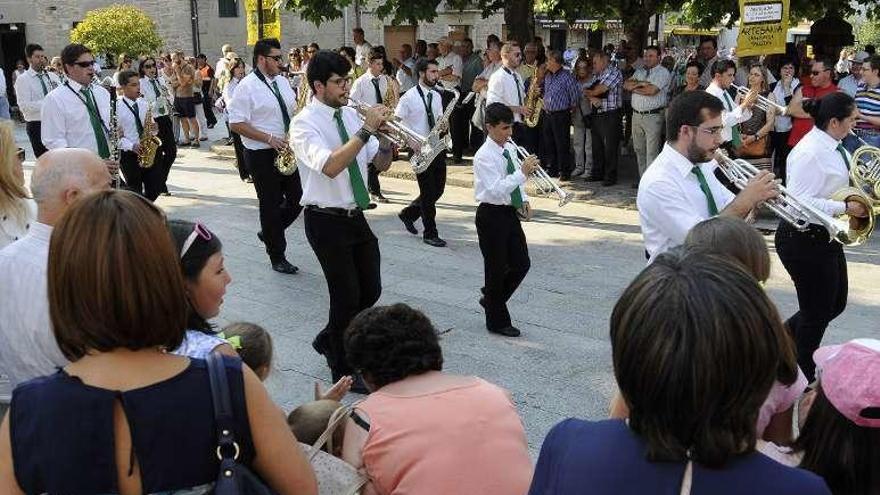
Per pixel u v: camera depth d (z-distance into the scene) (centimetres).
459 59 1377
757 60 1095
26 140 1645
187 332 237
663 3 1361
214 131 1784
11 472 164
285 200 730
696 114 379
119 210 167
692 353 142
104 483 160
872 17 1436
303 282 704
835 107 452
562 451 160
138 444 160
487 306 578
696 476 146
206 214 958
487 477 241
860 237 448
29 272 261
